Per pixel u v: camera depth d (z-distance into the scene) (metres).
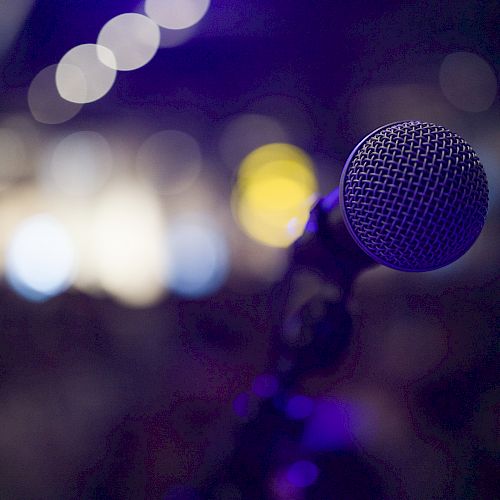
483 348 0.95
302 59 1.79
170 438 0.81
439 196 0.32
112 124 1.74
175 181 1.61
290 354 0.36
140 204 1.49
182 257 1.25
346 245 0.34
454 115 1.60
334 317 0.35
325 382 0.80
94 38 1.69
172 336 1.03
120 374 0.94
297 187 1.56
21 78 1.63
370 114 1.71
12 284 1.12
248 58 1.79
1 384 0.92
